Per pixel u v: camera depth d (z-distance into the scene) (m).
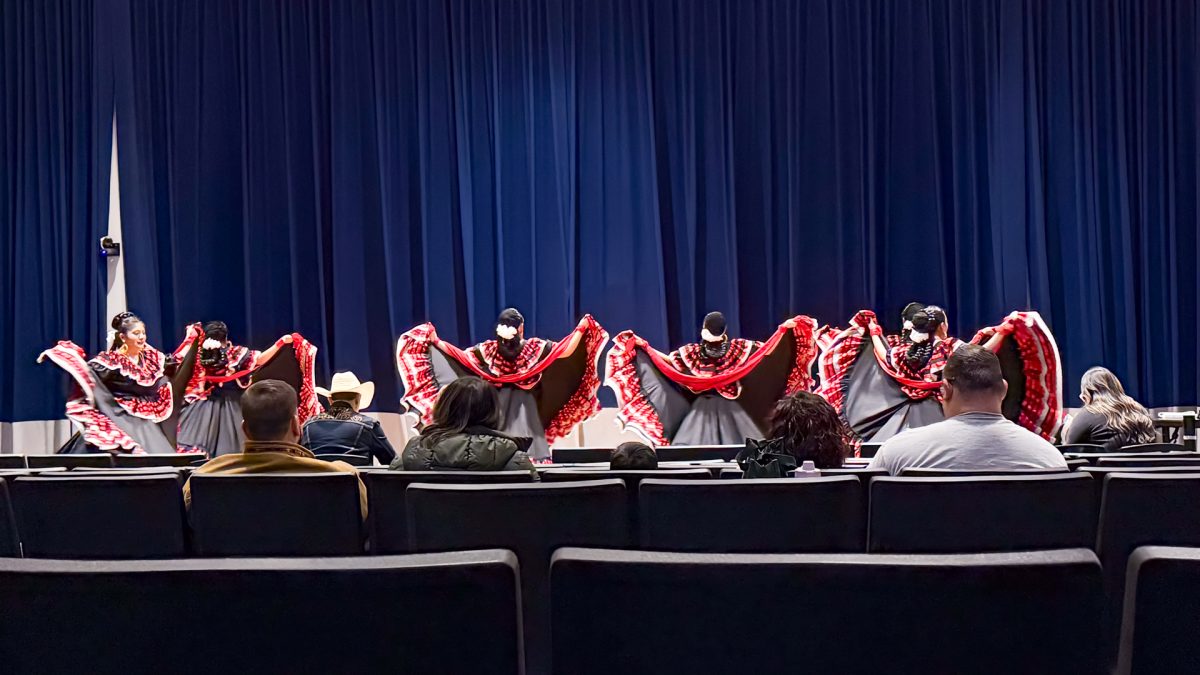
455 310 6.90
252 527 1.89
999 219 6.80
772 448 2.08
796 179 6.86
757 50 6.96
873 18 6.96
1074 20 6.82
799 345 5.81
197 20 7.01
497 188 6.88
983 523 1.57
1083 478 1.56
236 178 7.04
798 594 0.75
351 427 3.63
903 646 0.74
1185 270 6.80
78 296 6.91
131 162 6.91
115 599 0.74
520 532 1.49
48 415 6.91
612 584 0.77
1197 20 6.77
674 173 6.95
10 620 0.74
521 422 5.71
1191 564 0.72
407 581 0.74
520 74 6.93
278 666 0.75
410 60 6.96
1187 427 5.75
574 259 6.88
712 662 0.77
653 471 2.09
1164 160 6.80
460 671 0.75
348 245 6.91
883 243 6.93
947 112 6.91
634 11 6.91
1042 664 0.73
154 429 5.48
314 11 7.04
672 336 6.92
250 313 6.91
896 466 2.15
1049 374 5.03
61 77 6.99
